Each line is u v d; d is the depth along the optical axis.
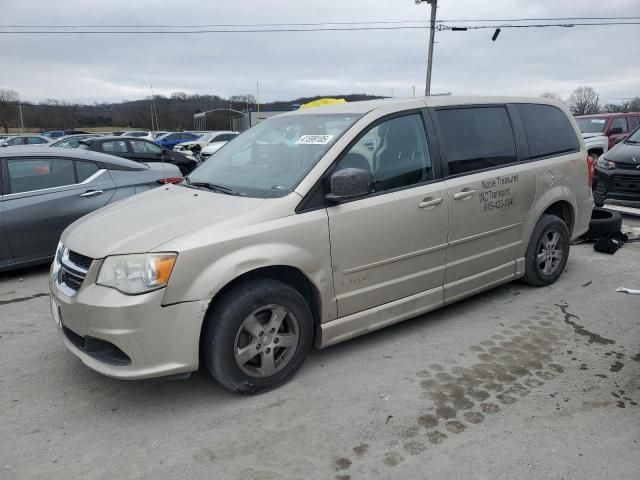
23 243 5.79
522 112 4.83
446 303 4.24
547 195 4.88
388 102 4.01
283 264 3.22
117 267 2.96
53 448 2.87
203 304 2.99
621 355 3.80
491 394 3.31
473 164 4.29
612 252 6.35
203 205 3.41
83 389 3.47
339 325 3.60
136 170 6.82
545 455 2.72
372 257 3.65
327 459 2.73
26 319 4.70
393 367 3.67
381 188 3.73
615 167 8.79
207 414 3.16
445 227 4.04
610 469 2.62
